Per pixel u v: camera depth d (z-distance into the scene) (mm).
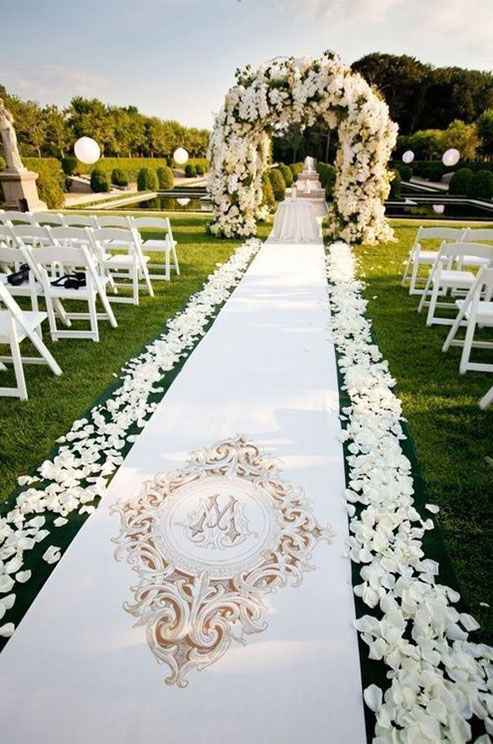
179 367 3162
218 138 7508
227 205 7930
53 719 1142
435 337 3770
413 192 18938
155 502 1885
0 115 11016
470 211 13539
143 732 1115
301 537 1716
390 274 5816
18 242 4180
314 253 7039
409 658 1268
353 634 1364
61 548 1655
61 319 4105
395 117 37719
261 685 1222
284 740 1104
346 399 2756
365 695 1188
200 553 1640
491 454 2203
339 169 8078
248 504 1879
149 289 4785
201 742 1095
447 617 1388
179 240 7906
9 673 1246
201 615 1414
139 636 1350
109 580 1529
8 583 1489
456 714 1137
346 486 2002
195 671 1255
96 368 3143
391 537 1702
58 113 26734
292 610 1435
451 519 1795
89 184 21781
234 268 5973
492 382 2971
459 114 36188
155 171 19266
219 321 4062
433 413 2584
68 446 2262
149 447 2256
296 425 2459
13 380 2961
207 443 2295
